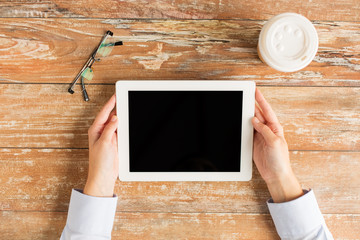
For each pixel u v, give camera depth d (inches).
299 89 31.9
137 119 29.9
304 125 32.3
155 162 30.4
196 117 30.0
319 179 32.9
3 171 32.8
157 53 31.6
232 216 33.4
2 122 32.2
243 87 29.7
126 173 30.4
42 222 33.4
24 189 33.0
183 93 29.8
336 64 31.7
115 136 31.4
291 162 32.8
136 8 31.1
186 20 31.3
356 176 32.9
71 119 32.3
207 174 30.6
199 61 31.6
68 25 31.3
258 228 33.5
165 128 30.1
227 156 30.5
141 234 33.6
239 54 31.6
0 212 33.2
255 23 31.4
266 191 33.1
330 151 32.6
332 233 33.3
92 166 30.5
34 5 31.1
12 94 31.9
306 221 29.6
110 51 31.4
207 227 33.6
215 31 31.4
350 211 33.1
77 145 32.6
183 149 30.4
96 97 32.0
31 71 31.7
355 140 32.5
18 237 33.5
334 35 31.5
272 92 32.0
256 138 32.0
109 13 31.2
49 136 32.4
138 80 30.6
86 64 31.3
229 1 31.1
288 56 28.2
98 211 29.9
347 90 32.0
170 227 33.5
